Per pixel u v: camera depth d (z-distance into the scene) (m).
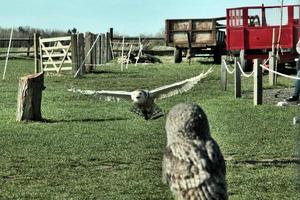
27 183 10.84
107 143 14.02
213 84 26.72
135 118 17.72
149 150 13.31
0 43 61.06
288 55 33.06
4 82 29.09
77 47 33.03
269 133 14.81
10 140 14.38
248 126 15.74
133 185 10.56
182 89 12.26
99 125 16.48
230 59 35.19
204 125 4.80
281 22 30.78
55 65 33.59
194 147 4.64
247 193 10.02
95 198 9.92
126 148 13.52
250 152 13.00
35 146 13.74
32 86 17.27
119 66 40.78
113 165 12.07
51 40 33.56
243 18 34.28
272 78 25.86
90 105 20.58
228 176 11.03
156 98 12.19
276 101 20.97
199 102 20.62
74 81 29.30
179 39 43.25
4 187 10.58
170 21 43.16
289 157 12.54
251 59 34.38
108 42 45.28
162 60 47.62
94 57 36.41
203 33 42.56
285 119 16.75
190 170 4.57
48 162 12.27
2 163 12.17
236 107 19.19
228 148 13.38
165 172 4.78
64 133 15.29
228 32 34.59
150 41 55.00
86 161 12.34
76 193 10.20
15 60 47.31
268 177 10.94
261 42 33.91
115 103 20.98
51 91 24.52
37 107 17.38
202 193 4.54
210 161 4.59
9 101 21.95
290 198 9.78
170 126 4.80
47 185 10.71
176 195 4.66
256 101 19.69
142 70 36.94
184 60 46.66
